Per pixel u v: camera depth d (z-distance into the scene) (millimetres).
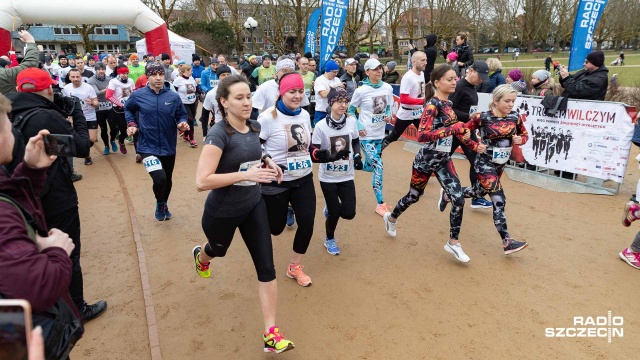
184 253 4738
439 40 32844
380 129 5719
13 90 4875
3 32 12656
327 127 4148
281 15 33469
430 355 3035
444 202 5047
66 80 12445
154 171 5062
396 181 7207
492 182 4289
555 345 3113
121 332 3396
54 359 1627
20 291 1440
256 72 10438
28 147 1789
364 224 5426
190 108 10219
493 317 3451
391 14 33344
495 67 8141
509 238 4203
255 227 3053
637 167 7520
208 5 38594
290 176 3705
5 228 1475
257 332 3348
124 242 5066
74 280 3318
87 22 14023
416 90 6289
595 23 7527
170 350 3156
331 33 9852
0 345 1204
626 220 4156
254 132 3023
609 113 5891
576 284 3891
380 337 3242
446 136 4109
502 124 4227
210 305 3732
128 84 9156
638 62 34750
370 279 4086
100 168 8430
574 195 6180
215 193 2959
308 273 4238
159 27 15102
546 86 7227
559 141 6551
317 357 3039
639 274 4043
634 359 2951
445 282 3994
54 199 3062
